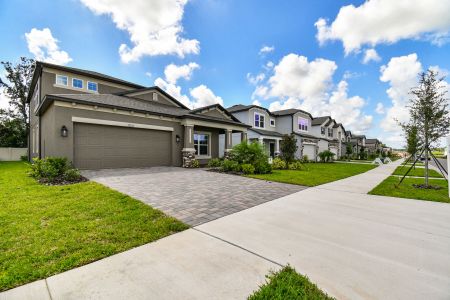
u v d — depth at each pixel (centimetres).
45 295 198
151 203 509
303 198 604
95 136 1046
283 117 2722
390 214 459
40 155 1335
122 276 228
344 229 370
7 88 2667
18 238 308
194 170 1180
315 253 284
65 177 760
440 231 364
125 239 314
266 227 377
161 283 217
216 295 200
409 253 287
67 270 238
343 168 1720
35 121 1617
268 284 216
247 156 1198
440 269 249
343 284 220
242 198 584
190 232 351
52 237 313
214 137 1755
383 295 203
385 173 1342
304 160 2412
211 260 263
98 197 531
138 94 1639
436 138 793
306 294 202
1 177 840
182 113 1480
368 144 6150
